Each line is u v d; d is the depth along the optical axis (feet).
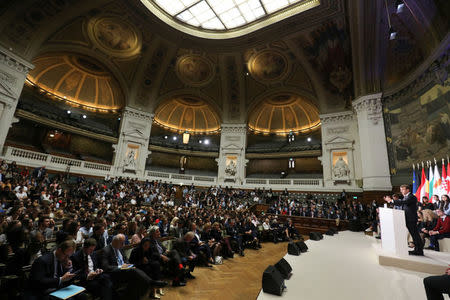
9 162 40.91
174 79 69.00
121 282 10.93
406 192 13.75
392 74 44.24
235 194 57.06
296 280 10.21
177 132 80.28
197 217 26.43
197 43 60.54
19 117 49.65
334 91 58.70
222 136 72.33
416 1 32.55
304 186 57.36
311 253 15.30
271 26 53.78
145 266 12.33
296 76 63.41
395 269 11.80
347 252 15.71
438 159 32.91
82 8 46.78
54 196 33.81
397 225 13.28
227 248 21.77
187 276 15.43
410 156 39.29
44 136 55.93
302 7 49.70
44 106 57.77
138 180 60.59
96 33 52.80
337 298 8.33
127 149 62.75
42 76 56.95
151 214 25.95
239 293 13.05
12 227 11.69
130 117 64.49
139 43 58.39
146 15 52.26
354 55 49.24
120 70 61.57
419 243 12.94
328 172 56.34
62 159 49.65
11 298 9.66
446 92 31.30
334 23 48.60
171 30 56.75
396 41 41.39
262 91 69.62
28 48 44.32
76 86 63.46
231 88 71.10
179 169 75.20
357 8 41.96
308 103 68.13
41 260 8.91
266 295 8.66
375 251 15.30
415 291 8.92
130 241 16.28
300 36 54.65
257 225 31.35
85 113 65.31
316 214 42.09
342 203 48.57
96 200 33.53
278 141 76.84
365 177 45.55
